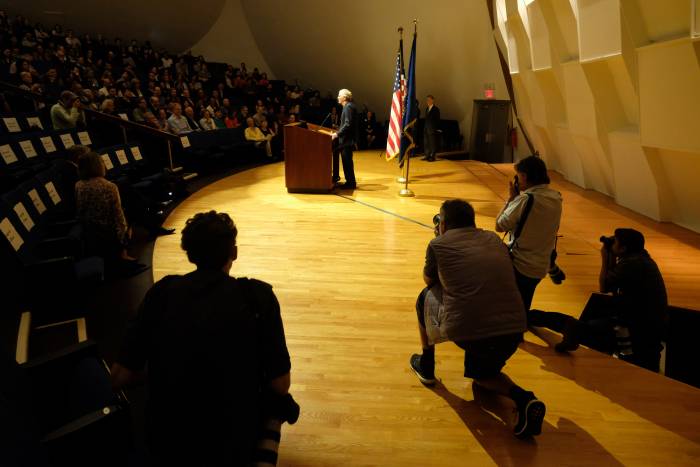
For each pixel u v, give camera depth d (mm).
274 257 4770
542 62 8227
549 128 9305
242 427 1255
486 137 12477
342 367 2883
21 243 3246
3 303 2672
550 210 2752
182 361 1240
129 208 5121
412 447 2230
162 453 1246
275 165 10734
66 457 1564
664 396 2643
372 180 8906
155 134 7211
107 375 1902
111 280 4035
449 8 12258
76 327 2951
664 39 5008
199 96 11500
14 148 5023
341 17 13617
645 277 3062
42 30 12133
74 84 8000
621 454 2205
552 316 3215
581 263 4801
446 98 14047
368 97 15414
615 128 6855
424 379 2703
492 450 2217
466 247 2260
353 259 4750
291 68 15891
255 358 1318
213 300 1300
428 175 9500
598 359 3016
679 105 4883
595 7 5812
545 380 2783
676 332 3844
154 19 14766
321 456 2162
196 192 7664
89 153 3885
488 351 2229
